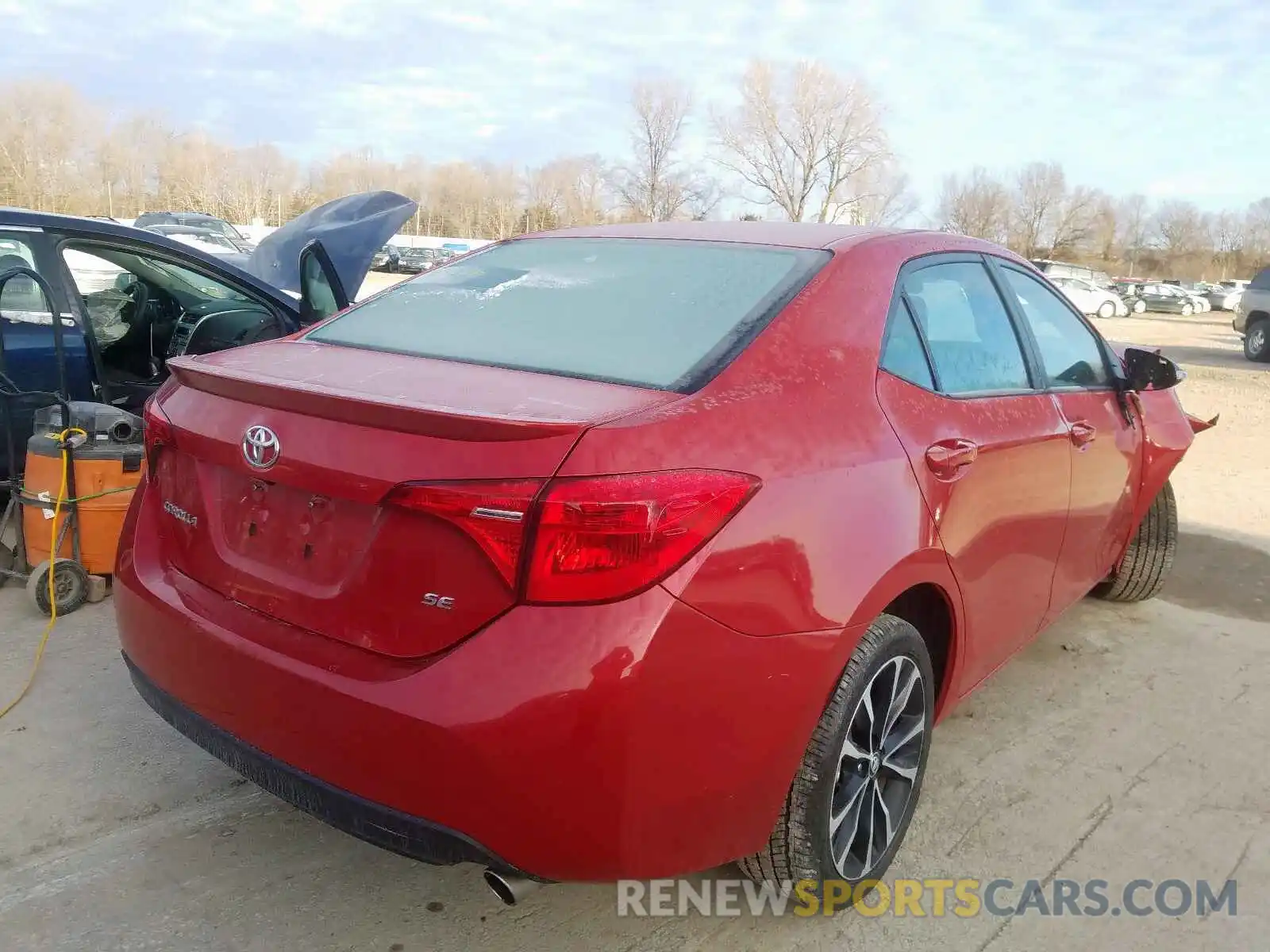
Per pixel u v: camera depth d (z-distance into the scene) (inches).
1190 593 199.2
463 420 73.6
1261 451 361.4
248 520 88.1
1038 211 3341.5
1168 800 123.8
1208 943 99.3
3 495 194.4
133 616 94.4
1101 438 140.1
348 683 76.6
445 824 74.4
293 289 223.3
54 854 102.3
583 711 71.5
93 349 183.2
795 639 81.2
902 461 94.3
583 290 106.9
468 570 74.0
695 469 76.5
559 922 97.7
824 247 108.3
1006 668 160.2
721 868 103.7
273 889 100.0
